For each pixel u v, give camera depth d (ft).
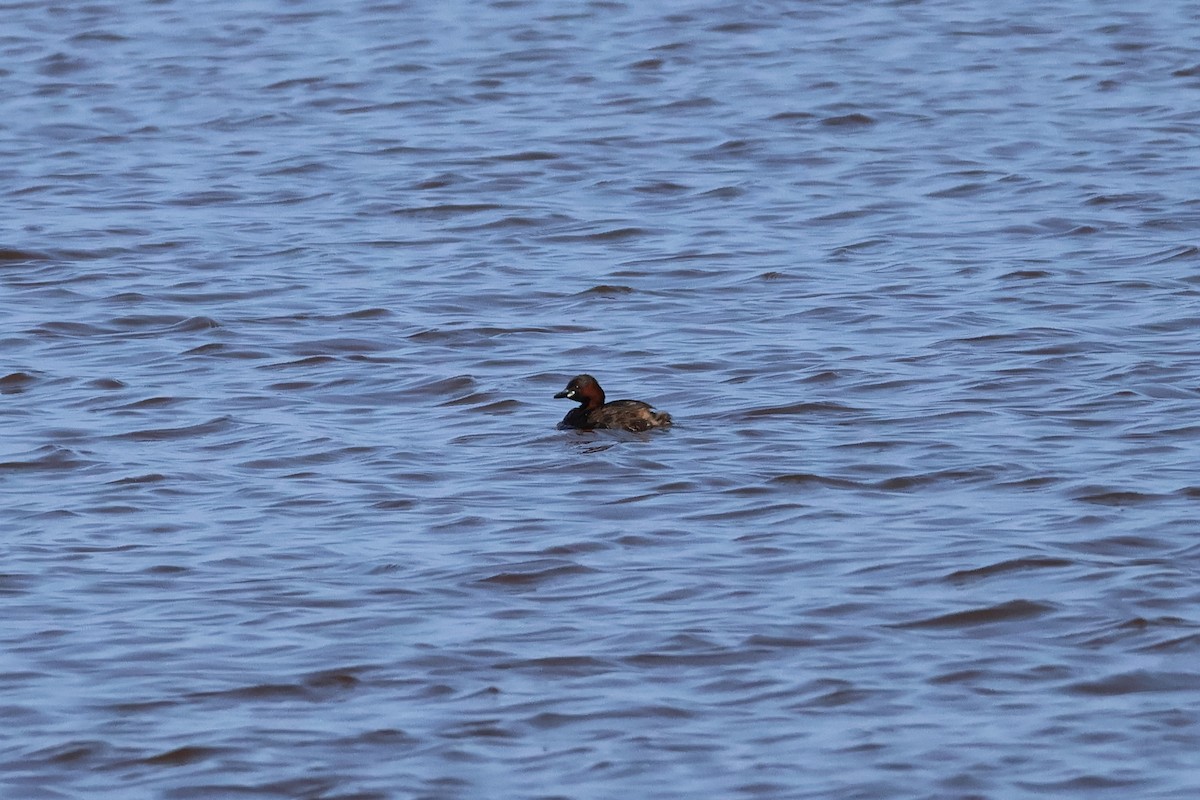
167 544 112.78
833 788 82.58
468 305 171.32
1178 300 166.81
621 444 130.52
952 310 165.48
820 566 107.55
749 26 288.30
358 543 112.37
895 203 206.39
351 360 154.51
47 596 104.53
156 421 138.41
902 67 266.36
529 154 228.84
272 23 293.64
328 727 88.79
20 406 142.41
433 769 84.79
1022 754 85.25
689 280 178.91
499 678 93.76
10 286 179.01
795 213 203.72
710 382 146.41
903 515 115.65
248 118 247.29
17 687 92.94
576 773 84.33
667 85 259.60
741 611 101.24
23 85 263.70
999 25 286.87
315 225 201.67
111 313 169.27
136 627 100.12
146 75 268.00
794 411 137.80
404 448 130.82
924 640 97.40
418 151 231.09
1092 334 156.76
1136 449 127.34
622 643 97.45
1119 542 109.91
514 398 142.72
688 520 115.55
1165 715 88.58
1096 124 237.25
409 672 94.48
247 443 132.98
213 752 86.38
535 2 302.66
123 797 82.89
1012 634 97.91
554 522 115.34
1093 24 286.05
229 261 187.52
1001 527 112.88
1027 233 192.65
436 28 289.74
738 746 86.53
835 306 168.04
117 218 203.92
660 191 213.87
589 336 160.45
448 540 112.68
